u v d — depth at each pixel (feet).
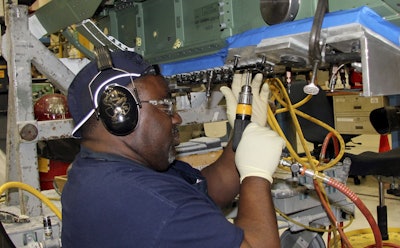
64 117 5.26
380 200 7.64
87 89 3.32
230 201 4.66
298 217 5.81
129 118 3.08
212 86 5.15
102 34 5.29
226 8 4.11
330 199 5.84
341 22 2.91
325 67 3.47
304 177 5.58
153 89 3.31
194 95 6.29
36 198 4.87
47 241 4.26
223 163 4.67
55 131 4.83
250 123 3.76
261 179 3.36
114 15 5.86
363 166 7.55
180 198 2.92
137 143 3.26
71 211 3.11
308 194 5.80
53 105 5.21
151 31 5.23
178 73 4.89
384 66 2.91
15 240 4.40
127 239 2.83
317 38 2.88
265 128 3.73
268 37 3.38
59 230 4.58
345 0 3.14
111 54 3.38
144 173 3.07
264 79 4.38
